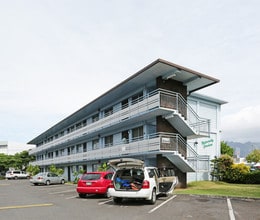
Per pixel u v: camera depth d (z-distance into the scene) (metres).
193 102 29.36
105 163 27.59
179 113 22.36
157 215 10.20
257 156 55.88
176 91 23.72
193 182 26.36
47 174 32.91
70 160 39.81
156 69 21.39
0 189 24.95
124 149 25.61
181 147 22.78
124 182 13.20
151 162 23.91
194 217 9.77
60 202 14.33
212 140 30.69
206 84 24.64
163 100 21.62
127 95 28.28
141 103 23.50
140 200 14.50
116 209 11.66
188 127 22.72
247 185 24.47
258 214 10.30
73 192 20.69
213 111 31.42
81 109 35.34
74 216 10.12
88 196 17.31
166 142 21.72
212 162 29.59
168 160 22.47
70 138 40.44
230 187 22.30
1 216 10.27
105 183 16.50
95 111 36.22
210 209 11.49
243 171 27.23
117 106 30.47
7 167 69.19
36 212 11.09
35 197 17.16
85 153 34.62
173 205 12.70
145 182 12.81
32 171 55.66
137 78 23.50
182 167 22.77
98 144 35.00
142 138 25.36
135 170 13.36
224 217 9.75
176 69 21.30
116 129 30.12
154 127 25.48
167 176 16.77
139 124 25.70
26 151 73.62
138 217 9.82
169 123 23.31
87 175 16.95
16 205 13.28
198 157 26.20
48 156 60.56
